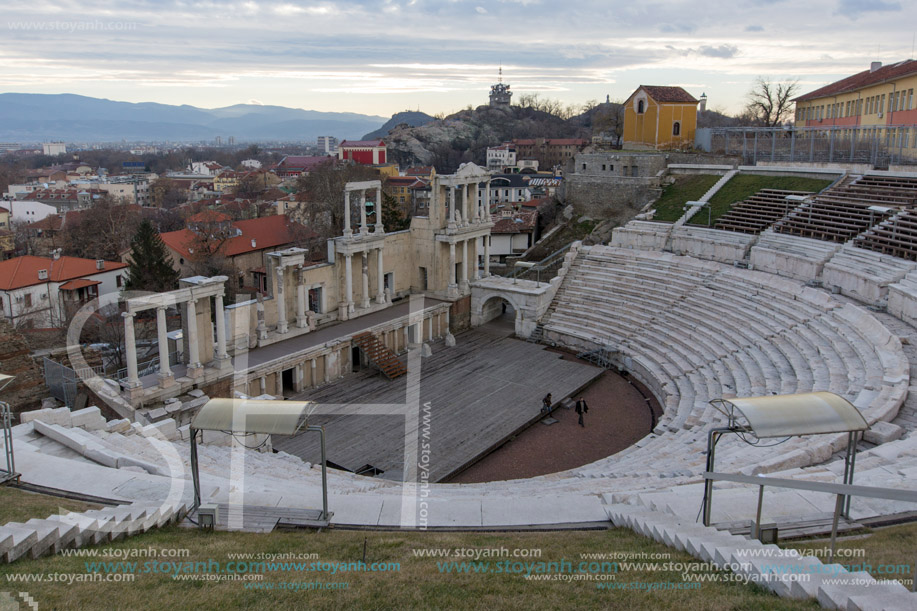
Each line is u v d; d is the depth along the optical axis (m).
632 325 47.31
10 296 64.56
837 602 9.40
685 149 77.06
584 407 36.06
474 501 17.34
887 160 57.75
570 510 16.83
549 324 51.19
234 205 118.94
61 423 22.92
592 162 72.00
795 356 33.88
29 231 108.62
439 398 39.31
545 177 157.62
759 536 13.06
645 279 51.84
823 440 21.59
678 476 21.03
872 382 26.86
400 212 83.81
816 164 61.03
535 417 36.41
